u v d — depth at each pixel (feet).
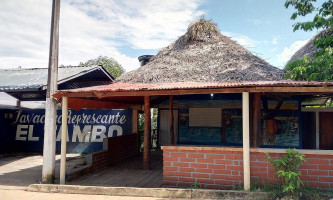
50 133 26.37
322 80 21.57
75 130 48.01
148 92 23.29
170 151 23.36
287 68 23.09
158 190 21.50
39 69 52.06
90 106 33.24
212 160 22.34
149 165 30.78
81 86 49.34
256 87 20.97
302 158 19.29
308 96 33.55
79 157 42.88
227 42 34.42
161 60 33.71
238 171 21.71
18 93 48.44
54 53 26.89
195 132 37.06
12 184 26.50
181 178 22.94
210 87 21.16
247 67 27.68
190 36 36.17
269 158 20.22
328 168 20.17
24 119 50.47
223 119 36.29
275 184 20.81
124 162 35.96
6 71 51.83
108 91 23.41
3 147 48.60
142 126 51.39
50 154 26.27
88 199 21.21
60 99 27.86
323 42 22.31
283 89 20.68
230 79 25.34
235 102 36.06
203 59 31.40
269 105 34.35
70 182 25.76
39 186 23.88
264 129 34.27
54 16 26.94
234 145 35.42
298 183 18.85
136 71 32.63
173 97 38.32
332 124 36.40
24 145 49.96
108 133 47.19
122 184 24.94
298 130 33.50
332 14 23.21
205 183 22.35
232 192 20.29
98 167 31.22
